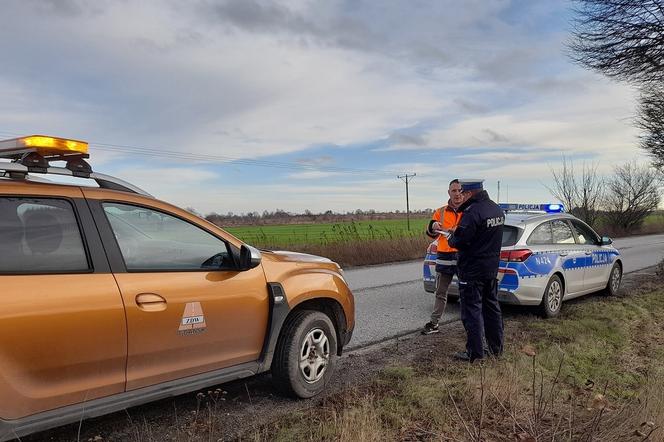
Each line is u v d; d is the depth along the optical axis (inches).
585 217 1370.6
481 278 209.3
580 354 213.9
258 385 185.3
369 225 794.8
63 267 120.5
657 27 363.3
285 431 140.4
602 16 373.1
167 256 141.4
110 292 125.0
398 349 238.4
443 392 167.6
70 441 139.0
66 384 118.1
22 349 110.3
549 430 134.4
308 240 738.8
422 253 770.2
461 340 253.4
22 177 126.3
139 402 132.2
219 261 153.7
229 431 146.9
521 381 173.6
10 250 114.2
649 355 218.7
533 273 289.4
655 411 143.0
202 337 144.3
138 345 130.0
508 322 286.7
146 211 140.1
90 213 129.2
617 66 397.4
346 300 190.2
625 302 340.5
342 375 199.8
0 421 108.8
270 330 162.6
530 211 361.1
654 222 1845.5
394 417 149.6
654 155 631.2
